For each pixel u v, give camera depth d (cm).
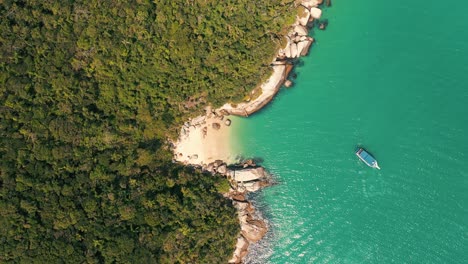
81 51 6750
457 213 7225
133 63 7025
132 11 6812
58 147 6694
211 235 7100
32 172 6562
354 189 7506
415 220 7281
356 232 7369
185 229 6962
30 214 6462
